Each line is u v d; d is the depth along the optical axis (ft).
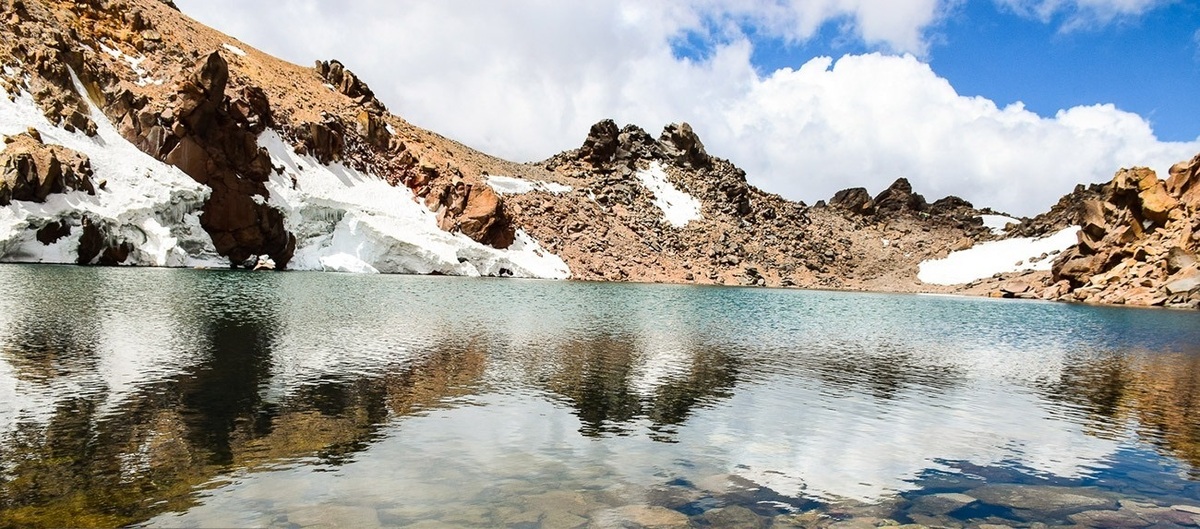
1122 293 291.58
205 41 320.70
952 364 88.12
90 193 184.75
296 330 86.63
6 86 189.37
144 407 46.16
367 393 53.93
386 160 325.83
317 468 36.06
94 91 217.15
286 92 318.65
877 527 30.76
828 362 84.33
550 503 32.17
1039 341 124.88
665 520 30.60
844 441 46.29
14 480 32.19
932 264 502.79
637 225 424.05
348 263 253.03
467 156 427.33
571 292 210.18
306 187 264.93
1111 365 92.38
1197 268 266.98
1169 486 38.52
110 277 142.51
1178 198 310.45
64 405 45.42
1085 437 49.93
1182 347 118.73
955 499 35.17
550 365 71.56
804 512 32.45
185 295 118.73
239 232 226.17
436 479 35.06
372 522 28.96
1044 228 523.29
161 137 216.33
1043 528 31.35
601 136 520.01
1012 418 55.77
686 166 544.62
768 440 45.75
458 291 180.96
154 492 31.55
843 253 506.89
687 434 46.60
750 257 430.61
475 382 60.54
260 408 47.60
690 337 105.29
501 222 322.96
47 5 237.86
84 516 28.40
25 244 167.12
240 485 32.99
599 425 47.88
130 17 266.98
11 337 68.18
